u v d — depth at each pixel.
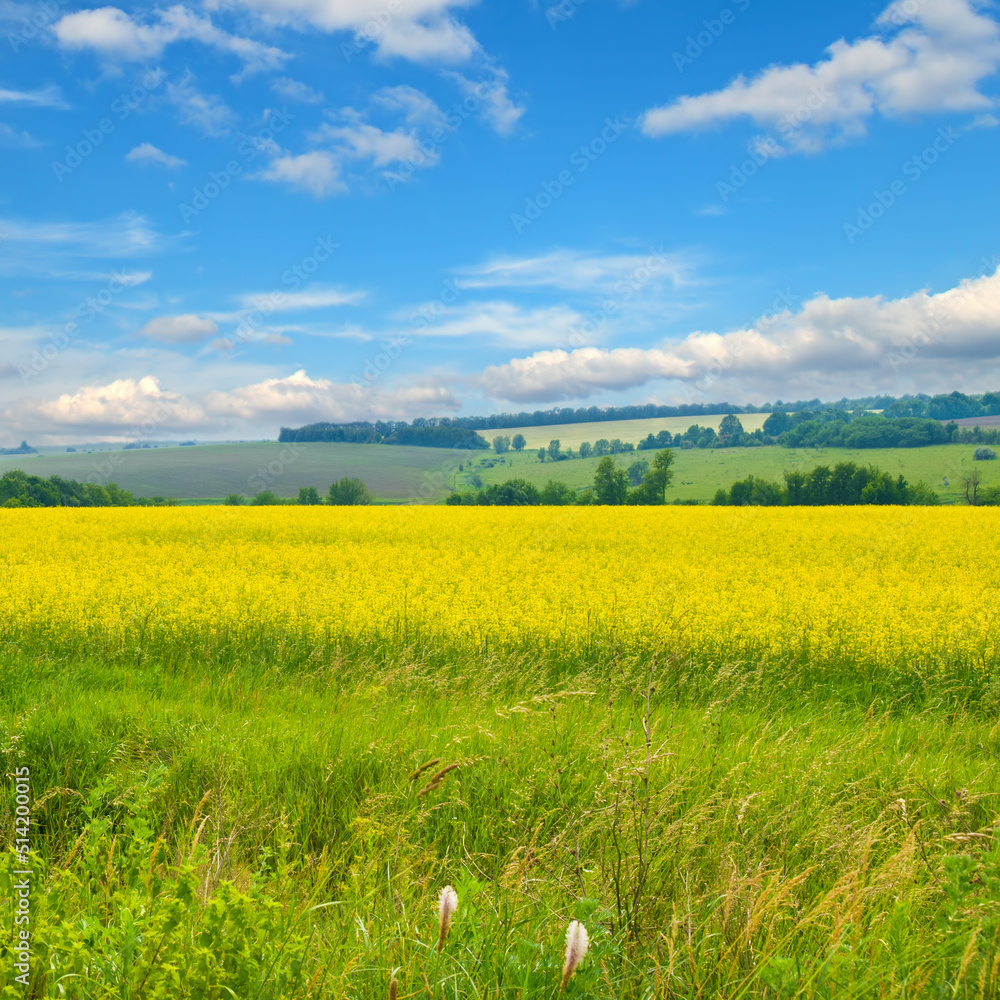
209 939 2.61
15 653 9.89
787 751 6.03
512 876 3.60
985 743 6.88
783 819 4.62
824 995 2.85
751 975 2.88
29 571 16.05
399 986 2.78
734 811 4.63
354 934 3.29
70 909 3.30
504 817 4.78
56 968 2.65
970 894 3.12
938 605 13.73
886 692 9.44
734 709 7.90
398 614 12.24
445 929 2.18
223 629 11.49
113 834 4.36
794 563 19.59
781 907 3.49
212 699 8.00
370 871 3.97
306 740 5.80
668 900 3.80
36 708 6.19
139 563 18.25
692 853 4.25
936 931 3.30
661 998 2.87
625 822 4.04
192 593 13.88
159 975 2.49
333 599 13.08
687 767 5.32
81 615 11.94
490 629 11.33
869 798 5.17
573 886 3.75
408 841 4.47
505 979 2.83
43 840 4.64
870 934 3.23
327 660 10.20
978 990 2.80
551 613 12.30
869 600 14.04
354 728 6.28
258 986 2.61
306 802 4.97
